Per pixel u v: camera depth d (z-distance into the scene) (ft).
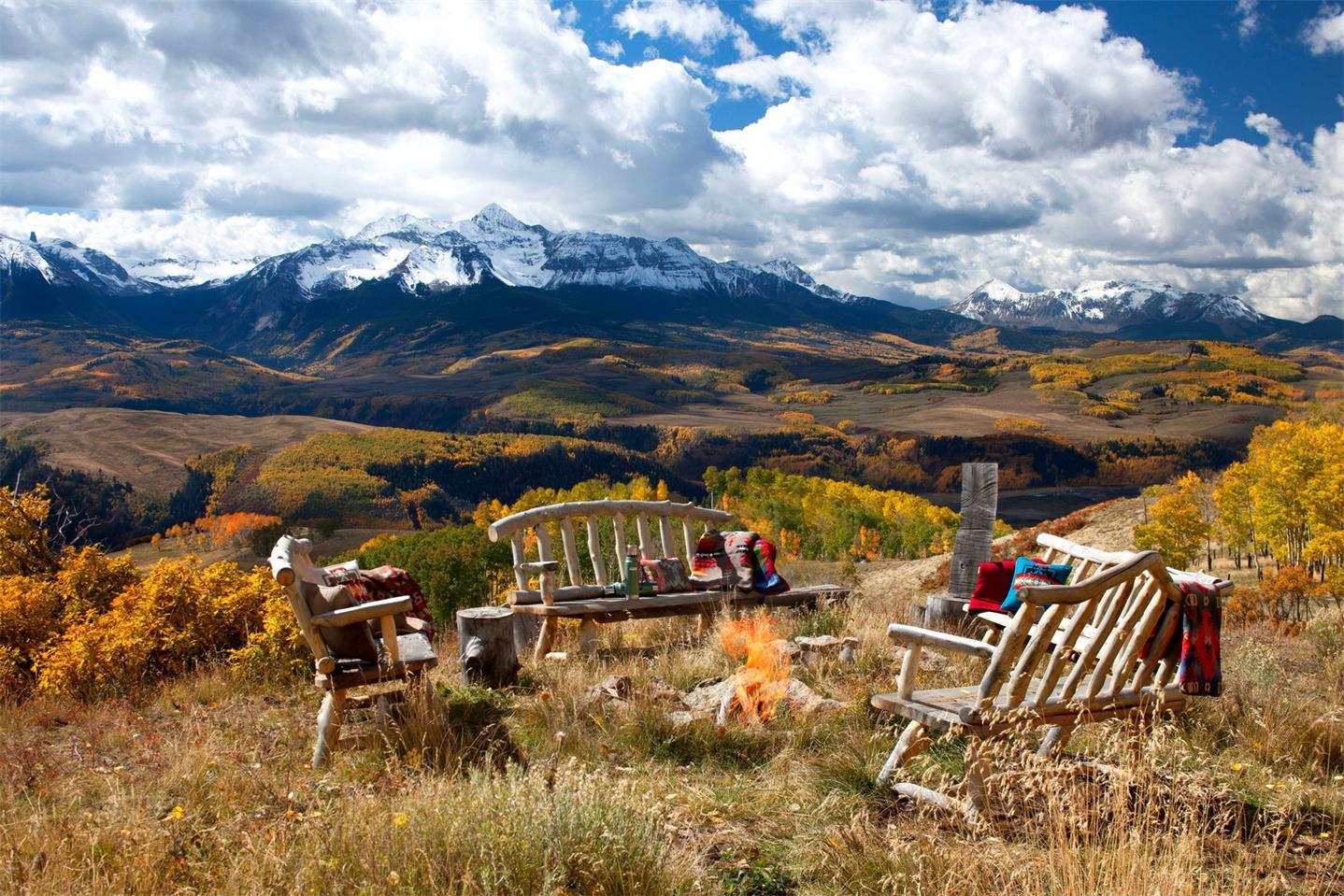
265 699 21.56
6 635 31.55
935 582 90.89
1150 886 9.27
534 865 9.84
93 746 17.70
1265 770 13.52
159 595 27.78
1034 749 13.75
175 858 10.38
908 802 12.69
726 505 334.85
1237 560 184.14
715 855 11.20
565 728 15.85
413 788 12.77
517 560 23.93
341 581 16.97
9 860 10.42
